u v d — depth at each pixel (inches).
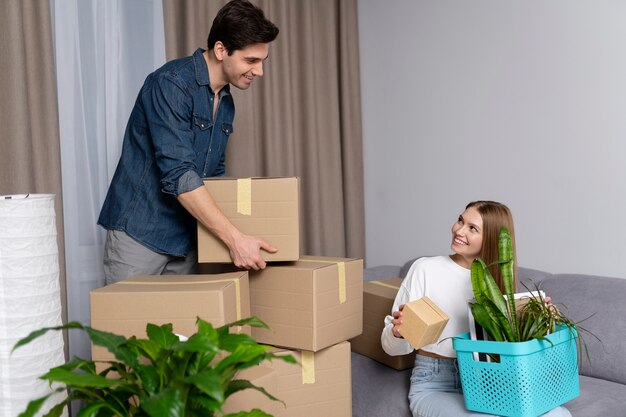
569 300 88.3
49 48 95.0
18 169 92.5
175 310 66.8
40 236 62.5
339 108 135.7
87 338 102.7
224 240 76.4
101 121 104.2
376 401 84.0
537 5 106.6
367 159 137.8
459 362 68.8
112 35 105.0
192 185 76.2
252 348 49.1
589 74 100.6
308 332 76.9
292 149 127.0
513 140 111.3
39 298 62.2
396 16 129.3
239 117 118.0
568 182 104.3
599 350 83.3
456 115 119.8
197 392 46.9
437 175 124.0
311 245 130.6
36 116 94.7
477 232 77.2
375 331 91.7
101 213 88.2
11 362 61.0
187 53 110.9
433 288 78.7
